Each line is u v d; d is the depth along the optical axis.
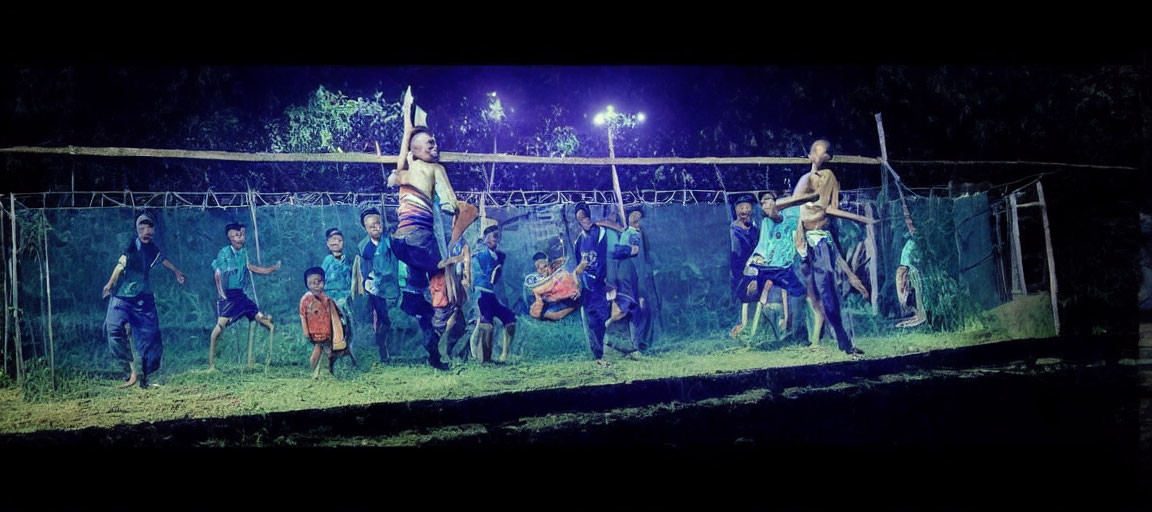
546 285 7.22
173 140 7.45
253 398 5.94
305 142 7.38
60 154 6.54
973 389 7.32
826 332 8.02
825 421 6.61
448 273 6.89
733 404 6.46
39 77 7.17
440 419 5.84
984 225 8.70
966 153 9.62
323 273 6.60
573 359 7.22
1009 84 9.59
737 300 7.88
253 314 6.49
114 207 6.19
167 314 6.31
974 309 8.57
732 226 7.92
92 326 6.12
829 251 8.06
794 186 8.76
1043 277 8.92
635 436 6.01
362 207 6.79
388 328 6.77
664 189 8.67
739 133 8.98
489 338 6.99
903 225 8.41
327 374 6.52
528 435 5.77
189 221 6.38
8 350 6.05
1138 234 9.44
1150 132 9.74
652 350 7.54
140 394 6.04
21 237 6.03
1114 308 9.20
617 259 7.48
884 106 9.23
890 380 7.20
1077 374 7.82
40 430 5.24
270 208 6.57
